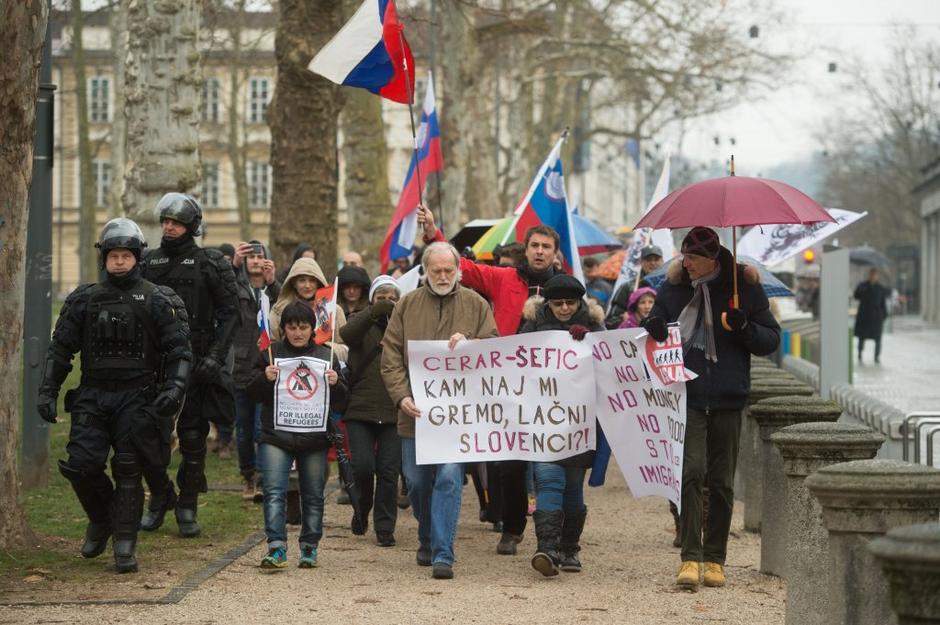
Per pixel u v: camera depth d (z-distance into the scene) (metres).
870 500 6.90
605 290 19.98
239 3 34.34
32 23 10.20
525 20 36.00
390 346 10.60
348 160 30.78
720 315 9.88
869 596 6.93
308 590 9.62
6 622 8.34
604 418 10.37
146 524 11.77
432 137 17.98
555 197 14.05
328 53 13.27
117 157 42.12
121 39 41.03
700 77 44.47
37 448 13.98
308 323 10.46
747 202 9.76
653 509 14.48
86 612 8.67
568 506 10.59
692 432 9.91
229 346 11.61
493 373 10.41
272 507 10.43
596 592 9.69
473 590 9.73
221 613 8.73
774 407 10.82
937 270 87.75
